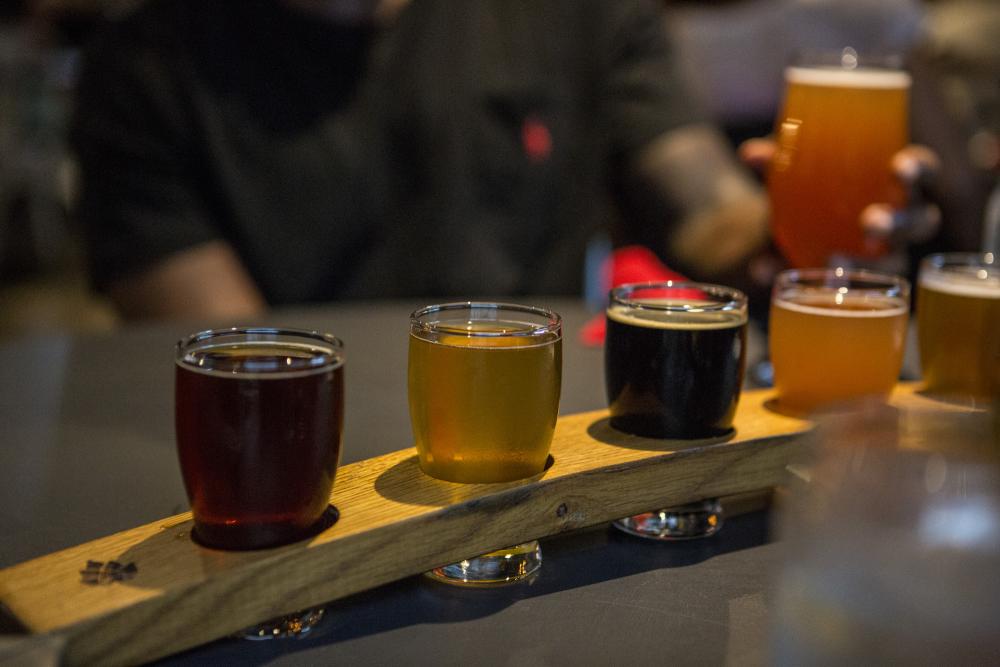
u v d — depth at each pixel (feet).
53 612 2.20
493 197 7.21
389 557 2.58
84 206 6.79
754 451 3.19
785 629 1.74
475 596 2.65
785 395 3.59
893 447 1.70
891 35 8.72
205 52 6.66
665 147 7.20
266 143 6.75
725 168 7.18
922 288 3.72
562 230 7.58
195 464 2.45
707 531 3.10
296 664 2.31
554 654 2.35
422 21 7.00
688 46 9.06
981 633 1.51
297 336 2.70
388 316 5.44
